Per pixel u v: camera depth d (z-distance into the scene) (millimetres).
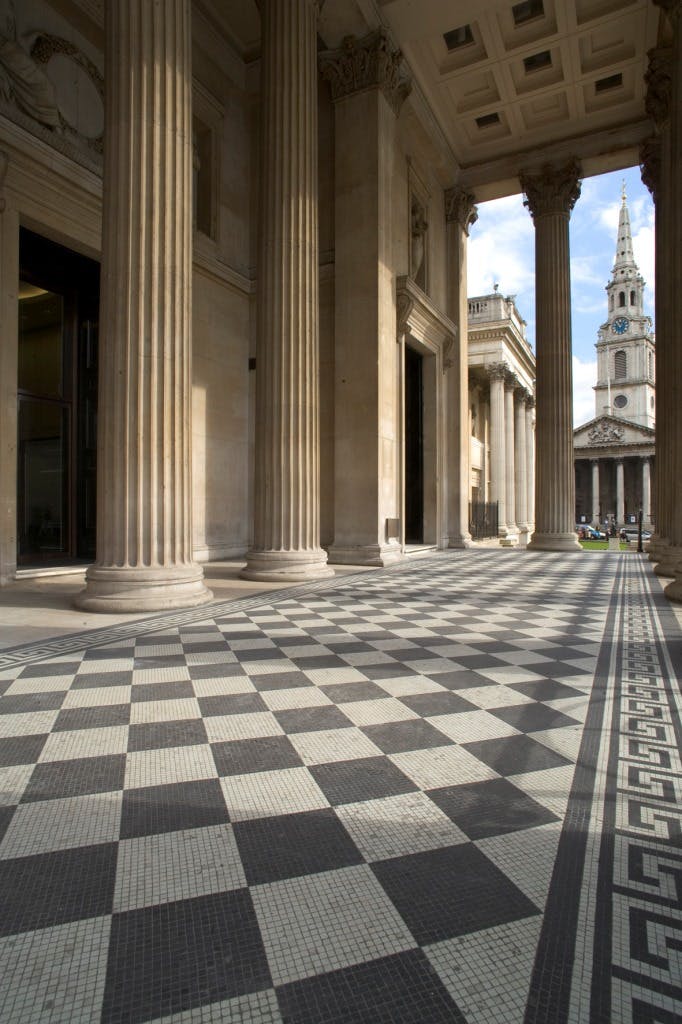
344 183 13984
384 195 13992
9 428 9727
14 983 1579
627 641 5699
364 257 13680
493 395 37781
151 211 7477
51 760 2984
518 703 3904
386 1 13266
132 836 2309
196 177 14633
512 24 15117
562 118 18375
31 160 9977
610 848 2270
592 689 4211
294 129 10492
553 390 19156
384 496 13617
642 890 2020
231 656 5039
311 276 10672
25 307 11836
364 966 1664
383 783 2773
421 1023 1476
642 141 17766
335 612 7172
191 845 2252
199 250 14172
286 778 2812
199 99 14336
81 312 13094
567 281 19312
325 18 13273
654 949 1739
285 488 10398
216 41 15078
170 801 2584
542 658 5055
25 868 2092
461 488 19938
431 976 1631
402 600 8156
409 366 19406
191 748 3145
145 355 7422
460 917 1873
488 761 3023
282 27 10508
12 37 9836
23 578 10148
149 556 7402
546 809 2557
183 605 7344
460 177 20438
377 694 4062
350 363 13703
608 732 3420
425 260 18359
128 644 5445
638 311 101438
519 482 45781
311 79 10820
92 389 13070
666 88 14062
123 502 7383
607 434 87125
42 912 1865
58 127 10562
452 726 3492
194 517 14109
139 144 7441
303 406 10500
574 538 18984
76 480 12945
